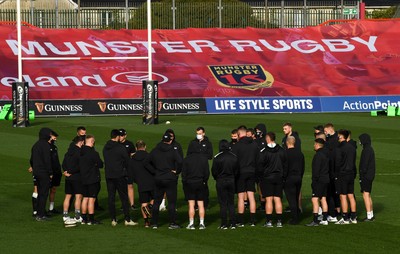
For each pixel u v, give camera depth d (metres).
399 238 37.41
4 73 104.38
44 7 162.25
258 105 103.12
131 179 40.34
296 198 40.78
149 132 79.94
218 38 113.12
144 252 34.81
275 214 43.56
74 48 109.75
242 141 40.72
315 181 40.31
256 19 129.62
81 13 139.00
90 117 97.75
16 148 68.50
